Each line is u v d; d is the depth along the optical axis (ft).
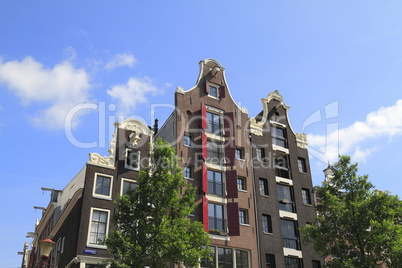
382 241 72.43
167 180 71.56
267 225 104.22
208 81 113.80
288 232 106.93
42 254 53.57
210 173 102.01
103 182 86.53
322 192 86.12
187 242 67.56
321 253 82.94
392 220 76.95
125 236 66.08
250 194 104.47
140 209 69.87
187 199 73.26
